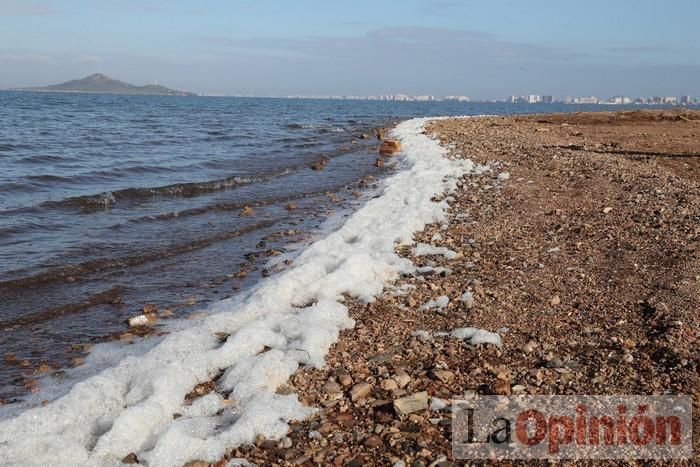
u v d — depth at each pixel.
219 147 28.44
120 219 12.44
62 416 4.72
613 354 5.74
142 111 72.94
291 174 19.58
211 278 8.83
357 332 6.54
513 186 14.25
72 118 51.38
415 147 24.53
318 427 4.75
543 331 6.43
